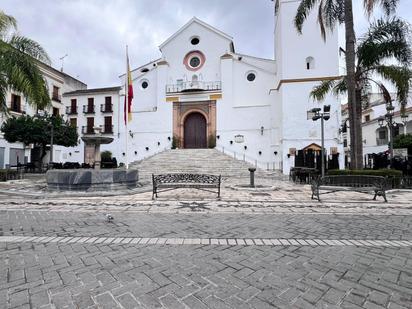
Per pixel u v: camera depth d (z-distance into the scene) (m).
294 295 2.61
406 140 20.95
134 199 8.47
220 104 26.61
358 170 11.71
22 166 21.11
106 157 26.83
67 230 4.90
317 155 16.06
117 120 29.23
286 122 20.78
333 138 20.03
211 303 2.46
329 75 20.44
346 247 4.05
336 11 13.34
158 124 27.52
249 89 26.84
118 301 2.48
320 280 2.94
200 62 28.48
